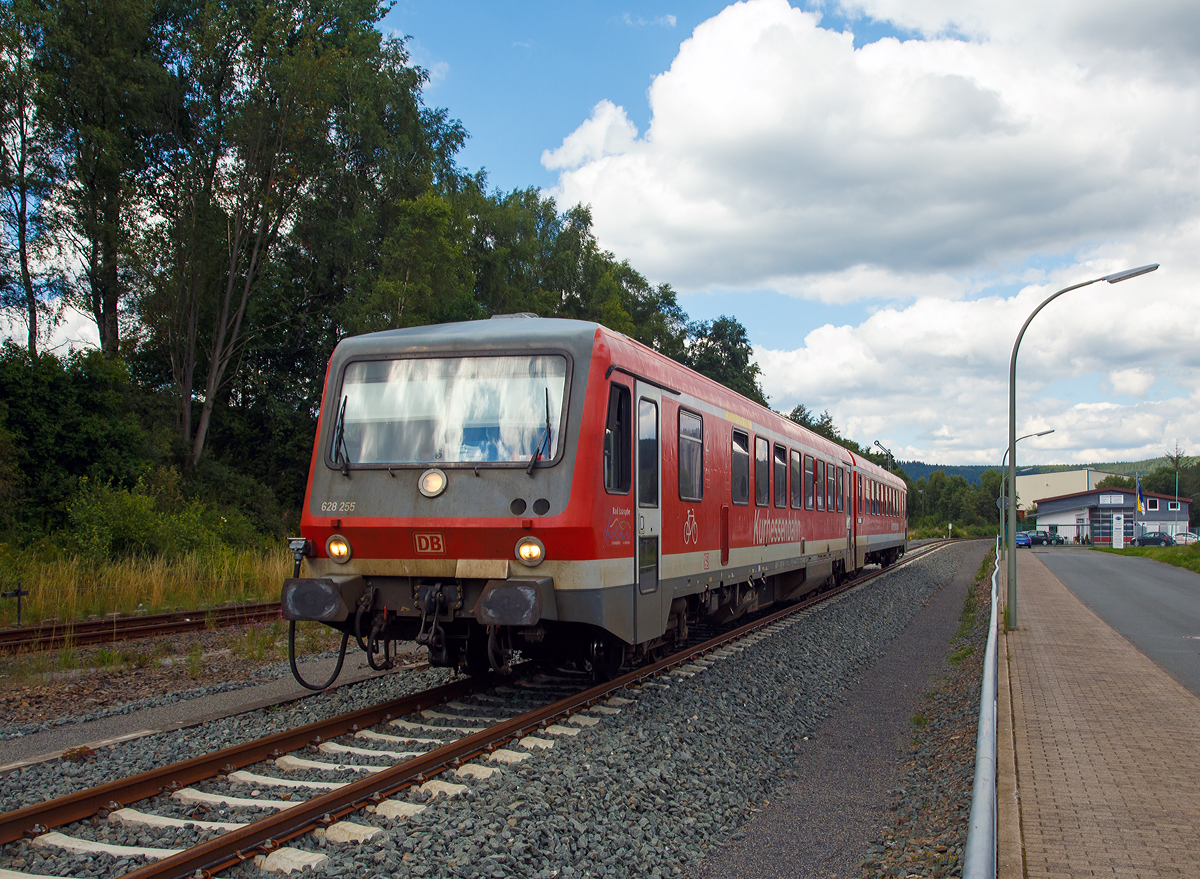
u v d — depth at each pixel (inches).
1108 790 237.5
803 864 208.7
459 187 1804.9
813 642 516.4
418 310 1370.6
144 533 899.4
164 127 1237.7
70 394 1064.2
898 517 1290.6
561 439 289.3
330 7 1403.8
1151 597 905.5
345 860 174.4
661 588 351.9
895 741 332.5
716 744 293.0
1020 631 589.3
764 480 529.3
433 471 296.2
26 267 1120.2
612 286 2164.1
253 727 287.0
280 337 1459.2
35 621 542.6
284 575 781.9
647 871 192.7
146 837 187.5
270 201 1266.0
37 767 239.3
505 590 276.7
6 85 1045.8
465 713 311.4
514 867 178.7
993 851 133.2
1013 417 633.6
